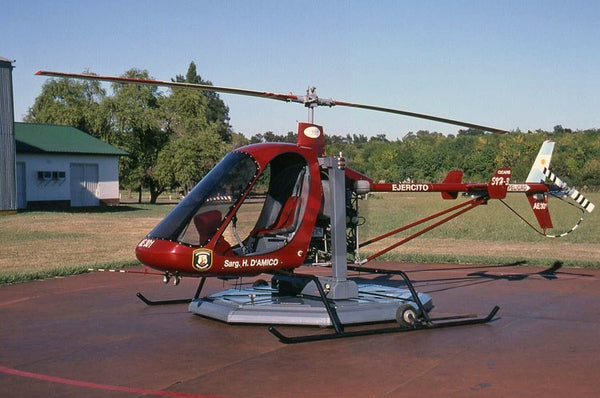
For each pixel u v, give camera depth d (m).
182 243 6.91
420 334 6.91
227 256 7.05
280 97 7.37
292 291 8.13
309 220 7.52
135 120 46.56
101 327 7.38
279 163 7.82
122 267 12.84
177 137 48.72
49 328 7.34
